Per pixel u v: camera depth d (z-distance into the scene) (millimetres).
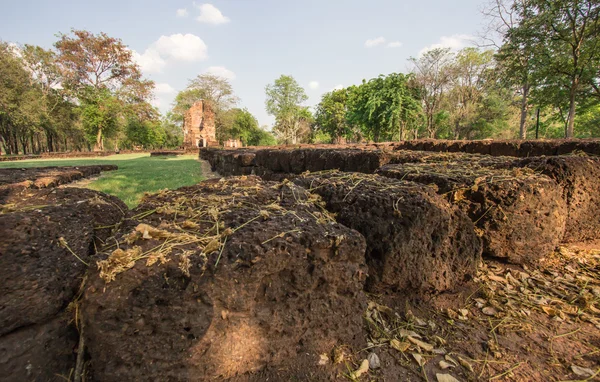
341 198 2105
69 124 35562
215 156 11289
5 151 33531
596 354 1585
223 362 1278
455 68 26438
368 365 1488
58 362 1147
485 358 1555
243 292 1261
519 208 2279
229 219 1523
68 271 1217
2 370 1040
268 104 47344
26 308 1079
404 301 1960
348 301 1563
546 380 1426
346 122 41562
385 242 1837
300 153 5406
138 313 1113
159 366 1165
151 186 6398
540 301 2055
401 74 25766
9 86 26312
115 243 1281
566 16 14211
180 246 1269
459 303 2016
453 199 2383
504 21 16656
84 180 7430
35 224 1169
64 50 30953
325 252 1445
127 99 34906
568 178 2758
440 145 7629
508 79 17391
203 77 44344
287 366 1423
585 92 16047
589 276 2404
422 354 1573
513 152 5422
